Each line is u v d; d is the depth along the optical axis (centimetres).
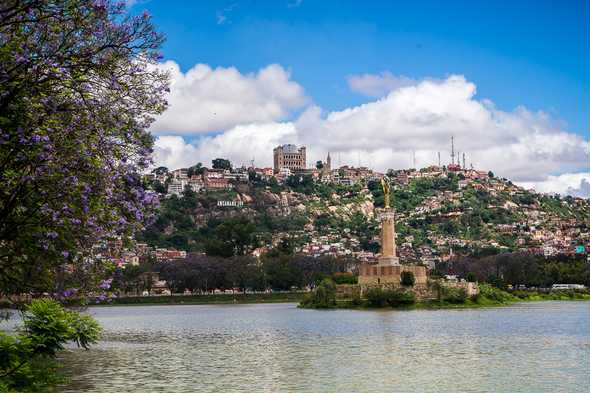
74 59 4819
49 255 4959
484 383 7069
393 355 9462
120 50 4991
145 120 5153
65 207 4619
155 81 5188
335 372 7925
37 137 4397
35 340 5831
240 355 9731
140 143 5112
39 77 4722
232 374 7850
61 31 4841
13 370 5272
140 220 5206
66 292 5141
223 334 13500
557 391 6612
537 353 9556
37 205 4669
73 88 4825
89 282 5262
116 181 4956
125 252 5306
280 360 9088
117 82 4956
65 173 4628
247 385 7081
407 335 12356
